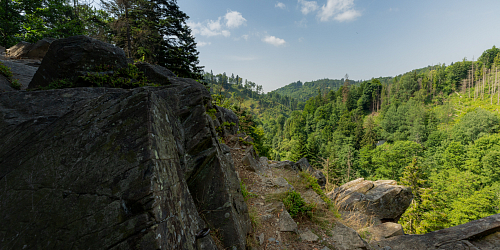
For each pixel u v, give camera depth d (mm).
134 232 1766
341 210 10891
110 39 18062
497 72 114875
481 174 37688
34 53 14562
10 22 19969
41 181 2350
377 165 50688
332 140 85250
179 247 2098
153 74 8992
